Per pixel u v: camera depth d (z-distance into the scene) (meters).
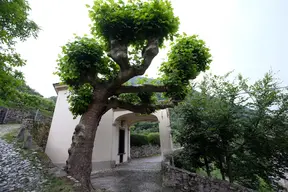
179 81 5.59
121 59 5.18
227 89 6.55
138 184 6.59
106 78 6.30
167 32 5.52
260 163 6.07
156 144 19.08
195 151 6.59
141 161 12.54
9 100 3.84
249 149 6.19
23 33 4.21
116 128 11.40
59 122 10.48
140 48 6.32
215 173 8.98
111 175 7.98
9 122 13.84
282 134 5.60
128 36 5.63
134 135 16.83
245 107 6.24
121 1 5.37
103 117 10.85
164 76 6.33
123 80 5.48
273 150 5.86
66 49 5.26
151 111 6.52
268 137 5.76
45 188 3.69
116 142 11.07
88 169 4.75
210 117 6.21
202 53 5.96
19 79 3.59
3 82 3.27
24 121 9.98
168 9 5.38
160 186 6.48
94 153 9.88
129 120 13.34
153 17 5.11
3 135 8.60
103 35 5.68
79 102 5.29
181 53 5.87
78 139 4.94
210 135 5.98
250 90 6.27
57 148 9.87
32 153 6.21
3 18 3.35
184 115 7.00
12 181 3.95
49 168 4.99
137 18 5.12
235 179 6.51
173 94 6.23
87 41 5.47
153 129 21.92
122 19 5.23
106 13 5.21
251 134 5.90
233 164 6.49
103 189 5.64
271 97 5.74
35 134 9.77
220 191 5.32
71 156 4.74
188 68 5.74
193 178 6.06
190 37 6.19
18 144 7.08
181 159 7.29
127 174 8.12
